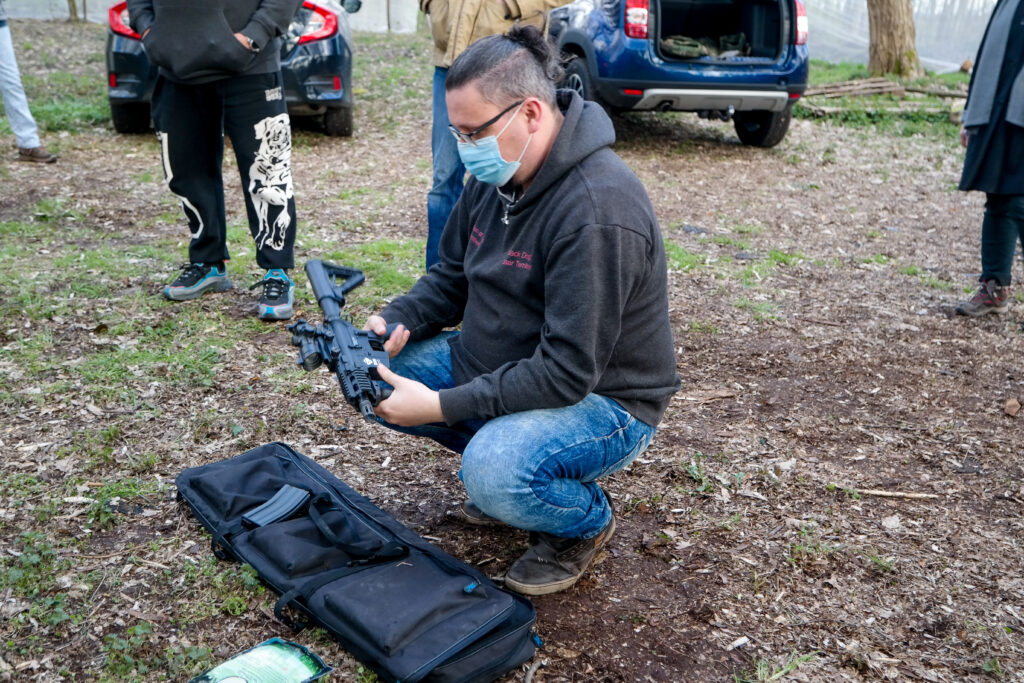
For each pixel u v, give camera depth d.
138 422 3.21
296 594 2.19
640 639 2.30
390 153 7.55
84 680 2.06
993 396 3.80
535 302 2.20
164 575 2.41
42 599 2.29
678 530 2.77
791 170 7.73
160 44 3.68
